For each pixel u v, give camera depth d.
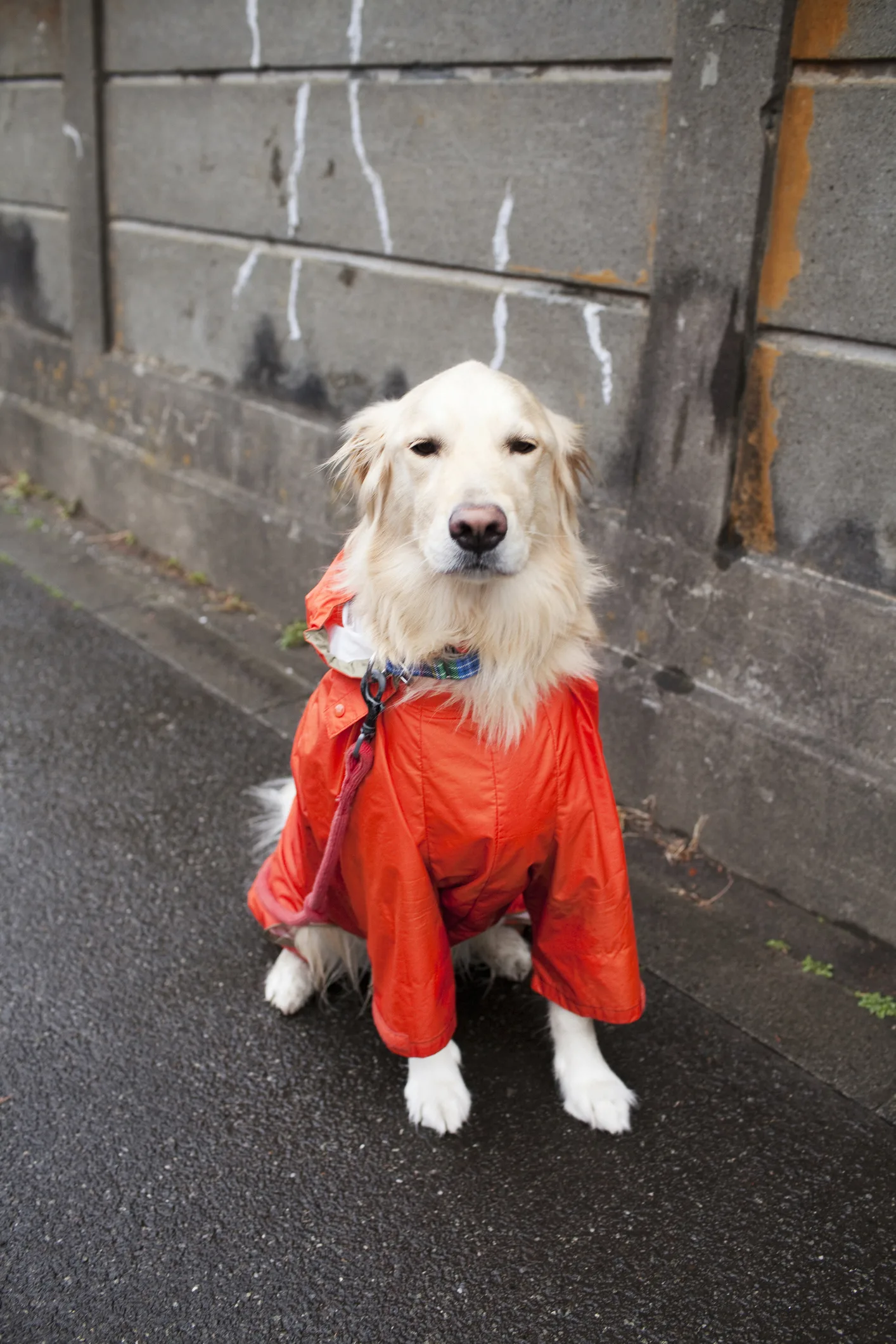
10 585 4.85
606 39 2.78
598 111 2.85
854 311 2.47
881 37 2.29
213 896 2.95
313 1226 2.05
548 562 2.11
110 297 5.14
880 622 2.55
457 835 2.02
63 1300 1.90
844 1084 2.36
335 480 2.35
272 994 2.59
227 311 4.43
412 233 3.51
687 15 2.55
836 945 2.71
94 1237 2.02
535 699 2.07
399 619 2.04
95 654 4.26
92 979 2.65
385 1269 1.97
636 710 3.13
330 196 3.77
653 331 2.85
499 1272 1.97
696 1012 2.56
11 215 5.65
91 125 4.79
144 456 5.06
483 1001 2.63
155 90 4.42
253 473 4.46
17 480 5.99
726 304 2.66
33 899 2.91
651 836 3.13
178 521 4.90
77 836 3.18
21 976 2.65
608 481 3.12
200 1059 2.43
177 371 4.83
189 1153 2.20
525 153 3.07
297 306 4.06
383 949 2.12
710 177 2.61
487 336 3.36
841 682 2.66
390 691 2.05
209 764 3.56
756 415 2.73
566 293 3.12
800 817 2.78
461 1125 2.27
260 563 4.49
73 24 4.68
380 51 3.41
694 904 2.88
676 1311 1.90
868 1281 1.95
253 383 4.41
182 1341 1.84
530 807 2.02
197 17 4.09
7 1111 2.27
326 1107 2.32
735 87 2.50
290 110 3.82
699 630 2.95
